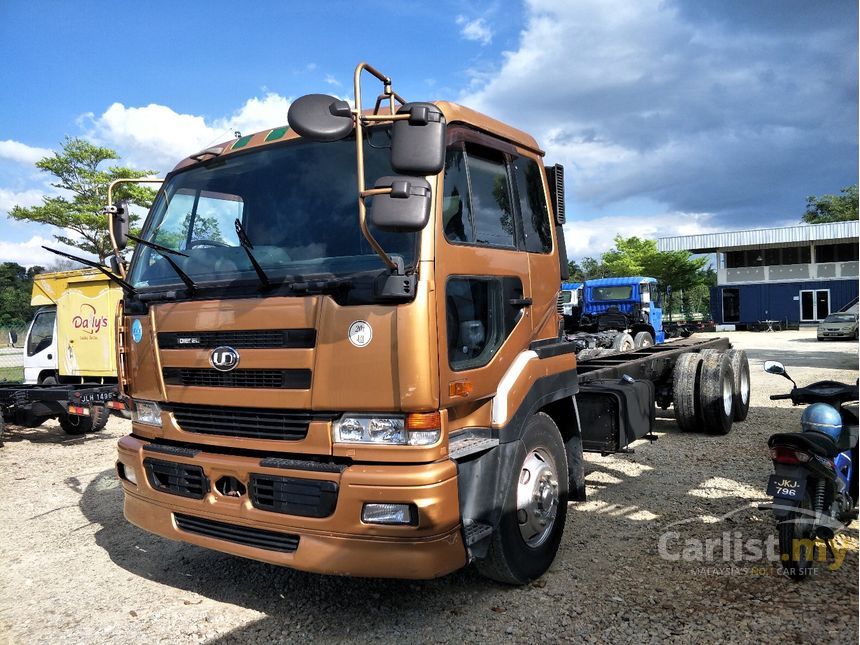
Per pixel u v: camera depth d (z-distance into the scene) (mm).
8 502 6668
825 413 4414
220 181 4113
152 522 4008
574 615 3684
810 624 3494
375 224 2980
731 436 8273
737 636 3398
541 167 4773
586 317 19297
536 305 4383
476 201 3887
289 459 3477
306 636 3578
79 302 11664
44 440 10484
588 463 6996
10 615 3986
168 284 4078
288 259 3645
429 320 3227
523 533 4059
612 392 5605
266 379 3514
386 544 3193
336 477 3248
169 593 4219
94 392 9570
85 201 30672
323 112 3061
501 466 3779
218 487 3678
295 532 3357
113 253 4441
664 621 3582
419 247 3281
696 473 6535
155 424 4098
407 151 2971
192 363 3773
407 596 4008
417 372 3174
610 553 4566
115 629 3748
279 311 3434
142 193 29391
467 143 3879
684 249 41062
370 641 3490
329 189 3703
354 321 3252
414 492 3137
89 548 5152
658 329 20109
